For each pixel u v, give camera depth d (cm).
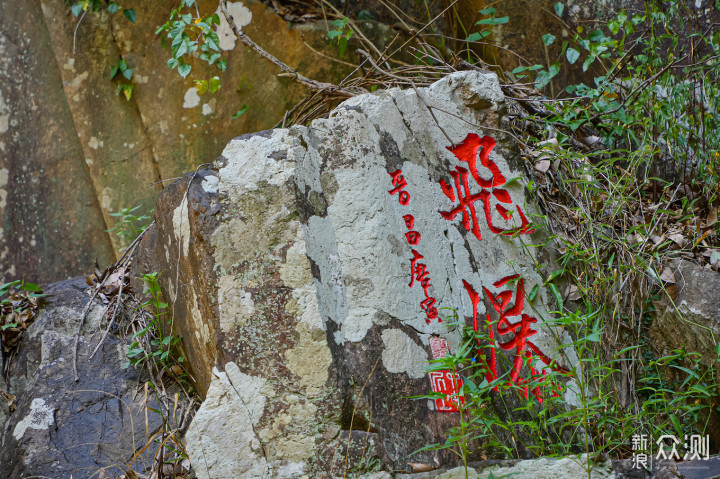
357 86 372
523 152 358
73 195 471
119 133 469
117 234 456
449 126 321
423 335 287
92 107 465
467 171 321
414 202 302
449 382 285
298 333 263
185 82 468
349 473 256
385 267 285
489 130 328
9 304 389
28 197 469
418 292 291
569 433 294
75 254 470
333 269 281
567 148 389
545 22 477
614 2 463
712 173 384
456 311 295
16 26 473
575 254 332
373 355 274
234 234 273
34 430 315
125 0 462
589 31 468
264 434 257
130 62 468
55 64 470
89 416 323
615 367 330
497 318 307
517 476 266
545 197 354
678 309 338
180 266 301
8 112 471
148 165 472
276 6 496
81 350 349
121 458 308
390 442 265
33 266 465
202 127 470
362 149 296
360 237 286
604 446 276
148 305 364
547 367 295
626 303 347
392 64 497
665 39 439
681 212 376
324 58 481
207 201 279
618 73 438
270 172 277
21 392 355
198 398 329
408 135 311
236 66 469
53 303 381
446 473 263
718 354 309
